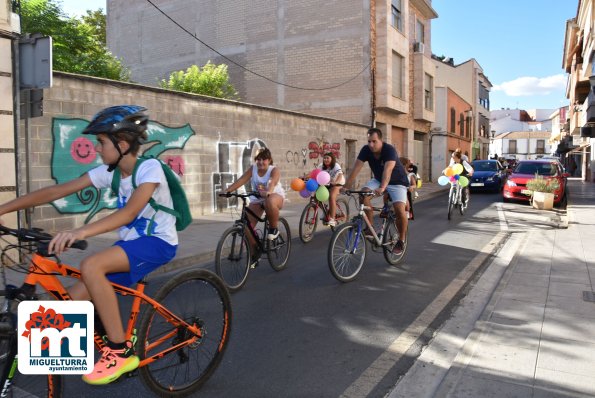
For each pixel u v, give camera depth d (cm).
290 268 668
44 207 802
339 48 2136
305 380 332
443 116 3253
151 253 266
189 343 304
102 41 2980
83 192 866
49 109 805
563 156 5528
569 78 3316
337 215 984
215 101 1187
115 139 254
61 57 1652
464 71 4372
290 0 2233
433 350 381
